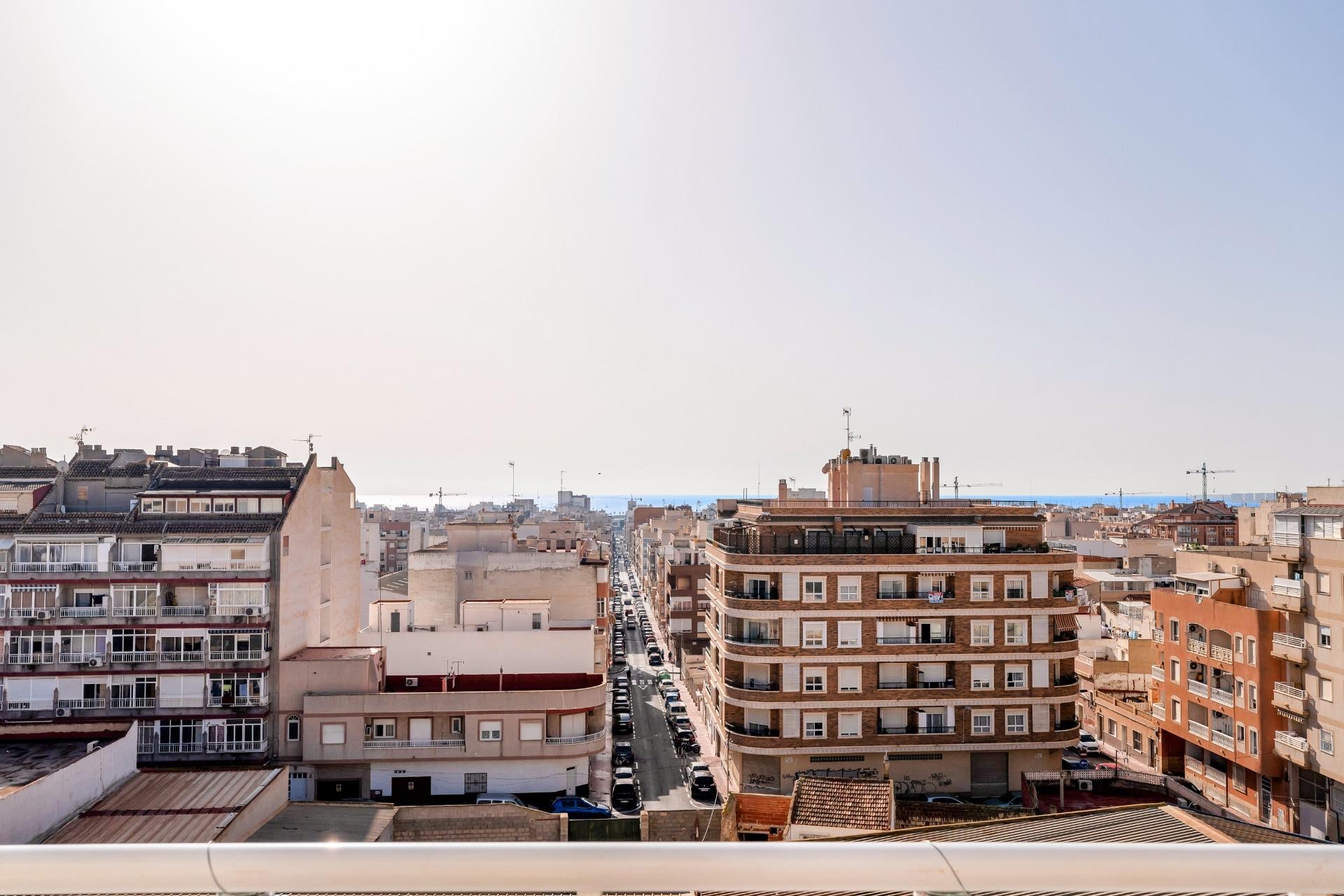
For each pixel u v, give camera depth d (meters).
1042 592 57.00
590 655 61.56
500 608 66.38
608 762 62.38
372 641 69.25
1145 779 43.47
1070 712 57.34
